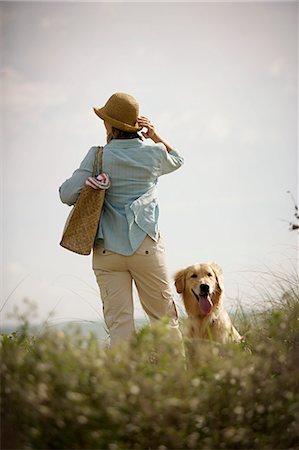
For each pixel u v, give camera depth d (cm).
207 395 569
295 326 733
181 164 849
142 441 558
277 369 652
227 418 574
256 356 650
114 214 802
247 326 937
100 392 541
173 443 555
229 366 592
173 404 546
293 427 597
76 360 560
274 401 594
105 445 544
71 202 820
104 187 784
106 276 810
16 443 577
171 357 603
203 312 934
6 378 587
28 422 561
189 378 585
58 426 547
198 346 673
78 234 797
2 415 590
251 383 586
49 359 566
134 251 793
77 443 549
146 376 580
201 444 566
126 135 821
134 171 803
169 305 820
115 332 803
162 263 812
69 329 607
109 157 800
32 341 755
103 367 565
